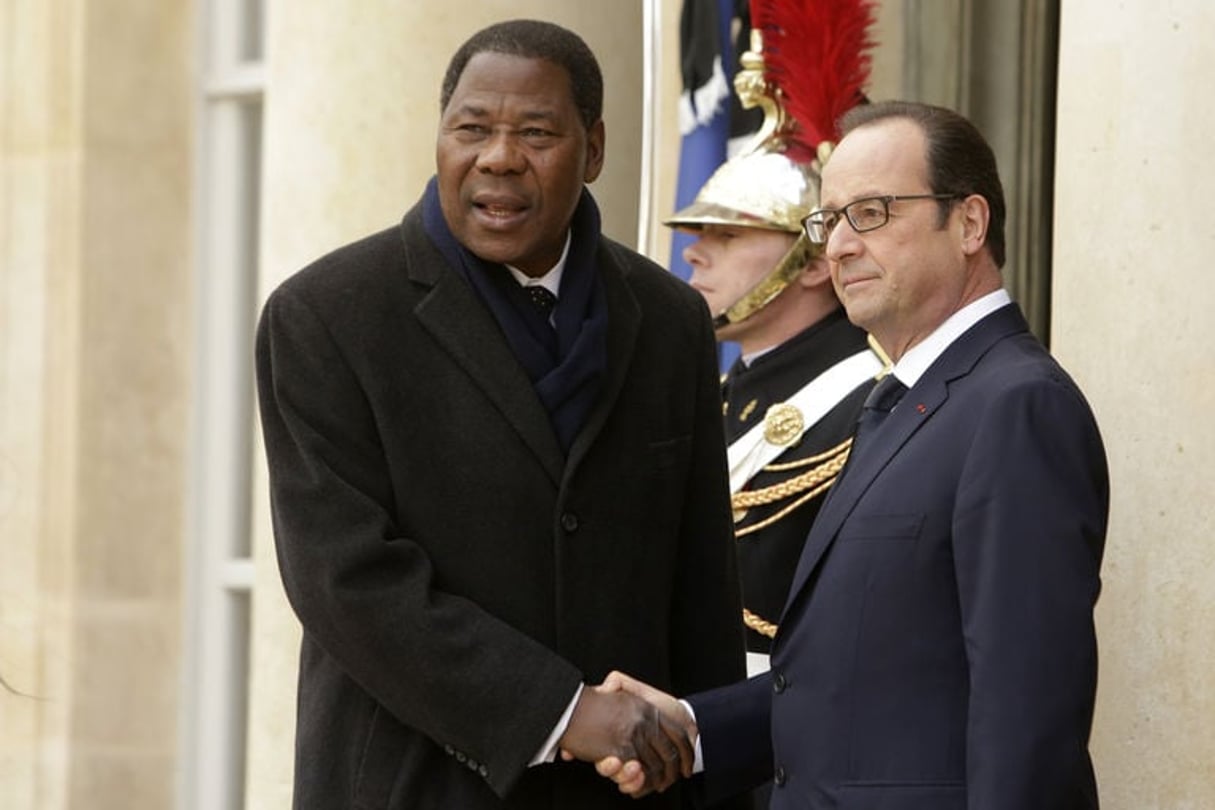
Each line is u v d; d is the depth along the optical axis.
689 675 16.11
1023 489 13.84
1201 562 16.69
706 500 16.09
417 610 14.72
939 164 14.77
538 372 15.38
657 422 15.75
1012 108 22.98
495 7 20.80
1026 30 22.94
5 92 27.42
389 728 15.16
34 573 27.23
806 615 14.73
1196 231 16.83
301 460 15.07
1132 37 17.14
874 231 14.80
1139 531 16.91
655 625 15.64
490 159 14.99
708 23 22.95
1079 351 17.31
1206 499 16.69
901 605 14.25
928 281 14.77
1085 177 17.36
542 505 15.20
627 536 15.51
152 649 27.41
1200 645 16.67
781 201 19.05
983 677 13.65
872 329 15.02
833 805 14.30
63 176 27.33
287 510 15.01
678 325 16.06
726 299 19.17
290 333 15.14
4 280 27.44
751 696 15.73
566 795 15.24
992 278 14.91
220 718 27.48
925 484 14.32
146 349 27.55
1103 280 17.20
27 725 27.20
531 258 15.36
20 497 27.33
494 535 15.12
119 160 27.50
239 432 27.80
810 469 18.53
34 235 27.36
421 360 15.23
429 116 20.69
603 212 21.50
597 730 14.86
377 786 15.09
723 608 16.14
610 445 15.51
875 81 23.50
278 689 21.03
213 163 27.77
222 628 27.53
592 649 15.29
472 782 15.08
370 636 14.73
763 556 18.55
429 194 15.69
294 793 15.55
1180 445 16.80
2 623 27.27
